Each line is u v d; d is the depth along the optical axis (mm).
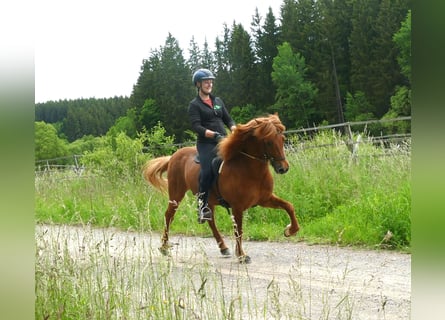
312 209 10125
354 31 53844
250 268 6961
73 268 4289
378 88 51188
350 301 4988
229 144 7289
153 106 58406
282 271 6684
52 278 4004
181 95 58812
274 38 62969
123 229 10461
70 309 3789
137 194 12844
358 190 10203
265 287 5785
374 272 6363
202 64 62844
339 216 9211
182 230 10211
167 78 59438
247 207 7422
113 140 16438
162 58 60375
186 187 8359
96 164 16328
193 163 8094
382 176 10492
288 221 10023
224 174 7410
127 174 14648
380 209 8531
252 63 62688
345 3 58781
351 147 12547
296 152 12867
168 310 3680
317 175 11031
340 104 56219
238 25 62938
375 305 4902
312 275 6375
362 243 8164
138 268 4371
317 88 56875
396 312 4656
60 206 12922
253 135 7156
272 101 61406
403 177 10117
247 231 9508
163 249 4922
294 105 57375
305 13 61750
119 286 4195
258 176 7301
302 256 7586
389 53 50844
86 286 4090
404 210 8148
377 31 51969
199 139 7820
